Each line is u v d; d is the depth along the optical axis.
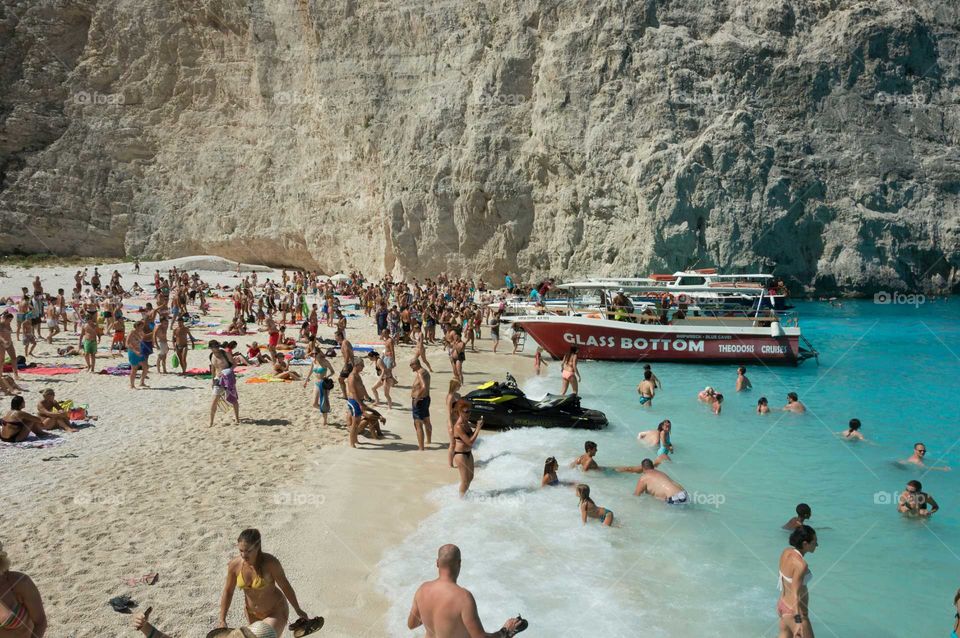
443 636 5.22
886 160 42.50
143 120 60.66
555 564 8.59
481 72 46.84
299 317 34.00
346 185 52.03
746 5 44.31
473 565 8.44
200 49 59.06
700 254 41.03
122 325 22.70
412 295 39.28
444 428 14.79
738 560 8.88
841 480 12.22
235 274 54.19
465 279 46.38
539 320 24.33
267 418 14.80
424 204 47.28
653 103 42.41
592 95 43.72
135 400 16.12
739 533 9.77
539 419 15.17
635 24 43.38
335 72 50.97
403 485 11.14
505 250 46.12
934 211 42.38
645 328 23.91
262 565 5.85
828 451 13.94
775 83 43.09
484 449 13.49
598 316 25.69
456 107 47.03
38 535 8.59
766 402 17.11
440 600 5.26
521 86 46.28
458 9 47.81
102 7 60.53
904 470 12.87
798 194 41.69
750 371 23.08
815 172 42.03
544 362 24.62
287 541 8.80
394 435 14.10
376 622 7.05
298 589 7.66
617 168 42.34
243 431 13.76
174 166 59.78
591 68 43.81
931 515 10.69
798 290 42.06
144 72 60.25
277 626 5.87
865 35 43.19
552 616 7.32
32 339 21.28
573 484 11.48
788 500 11.17
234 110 58.28
